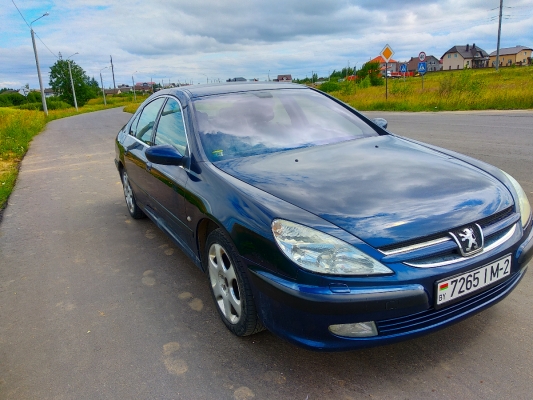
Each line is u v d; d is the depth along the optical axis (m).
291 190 2.43
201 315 3.06
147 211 4.46
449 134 9.77
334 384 2.28
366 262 2.02
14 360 2.67
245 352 2.60
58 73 90.06
